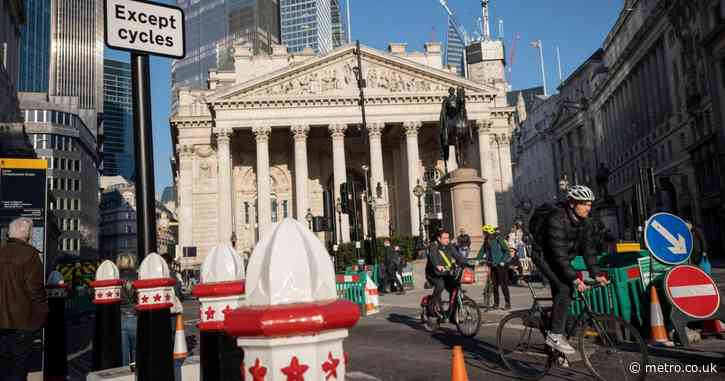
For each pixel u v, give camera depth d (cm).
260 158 5922
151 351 540
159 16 613
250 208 6675
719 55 4766
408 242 4459
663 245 1038
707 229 5306
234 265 517
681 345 1016
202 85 16350
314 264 278
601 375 757
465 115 2669
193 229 6391
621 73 8062
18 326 761
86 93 19025
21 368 767
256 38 15588
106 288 905
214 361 504
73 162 11069
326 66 6134
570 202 796
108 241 17438
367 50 6106
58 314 1027
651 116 7075
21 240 794
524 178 13388
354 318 274
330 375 269
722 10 4816
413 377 895
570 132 10612
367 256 3984
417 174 6081
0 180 1177
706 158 5169
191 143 6519
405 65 6178
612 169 8681
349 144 7012
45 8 16600
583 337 782
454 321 1320
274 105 6000
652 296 1059
